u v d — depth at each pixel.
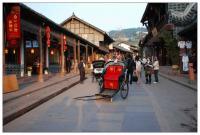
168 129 8.21
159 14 41.19
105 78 13.88
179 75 27.20
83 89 18.27
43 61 28.73
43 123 9.02
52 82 20.59
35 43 24.16
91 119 9.53
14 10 16.17
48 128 8.41
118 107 11.70
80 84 21.72
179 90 17.30
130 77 21.25
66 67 36.47
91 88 18.83
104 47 72.50
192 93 15.87
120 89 13.81
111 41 82.19
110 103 12.70
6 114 9.40
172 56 28.50
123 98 13.95
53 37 26.91
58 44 33.31
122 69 13.92
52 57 32.59
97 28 62.69
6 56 20.78
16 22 16.20
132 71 21.11
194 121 9.16
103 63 23.70
